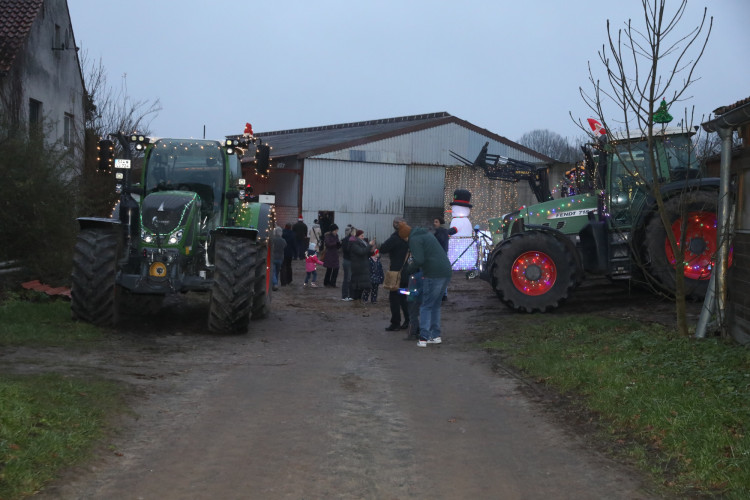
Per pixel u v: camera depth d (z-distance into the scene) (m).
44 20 20.61
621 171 12.19
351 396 6.73
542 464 4.84
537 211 13.53
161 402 6.14
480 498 4.22
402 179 34.62
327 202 33.34
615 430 5.49
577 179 14.96
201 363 8.05
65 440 4.64
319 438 5.32
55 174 13.37
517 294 12.09
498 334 10.51
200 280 9.96
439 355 9.15
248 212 11.61
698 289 11.52
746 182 7.94
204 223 10.79
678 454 4.77
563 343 9.09
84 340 8.82
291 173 33.56
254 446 5.07
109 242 9.83
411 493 4.28
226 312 9.87
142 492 4.12
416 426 5.75
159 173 11.00
